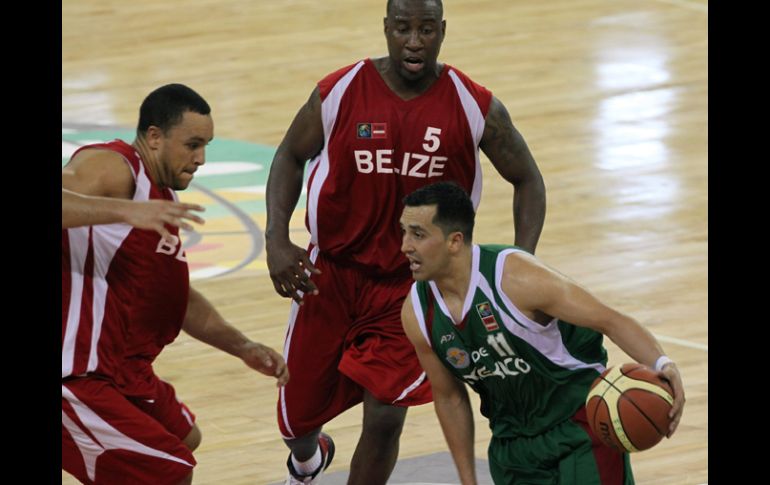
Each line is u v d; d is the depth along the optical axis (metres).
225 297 24.83
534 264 13.48
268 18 44.06
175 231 14.37
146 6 45.56
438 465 18.56
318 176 16.48
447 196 13.43
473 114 16.17
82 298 14.16
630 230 28.05
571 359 13.87
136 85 38.03
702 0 45.69
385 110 16.11
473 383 14.31
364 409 16.78
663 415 13.02
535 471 14.34
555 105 35.78
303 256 16.44
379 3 45.69
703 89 36.84
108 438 14.30
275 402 20.89
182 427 15.42
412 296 14.05
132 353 14.65
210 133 14.34
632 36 41.66
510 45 40.88
